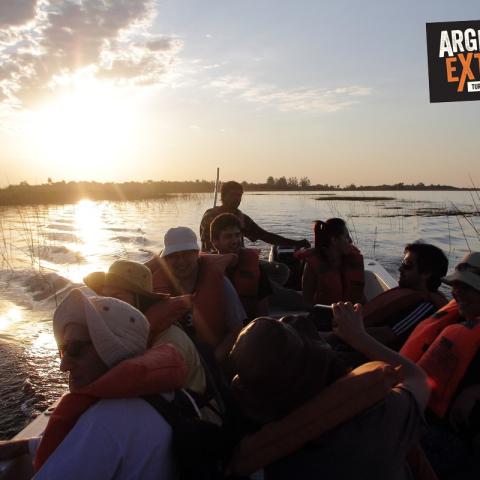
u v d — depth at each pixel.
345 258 3.66
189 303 1.74
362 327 1.38
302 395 1.07
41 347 4.44
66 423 1.18
